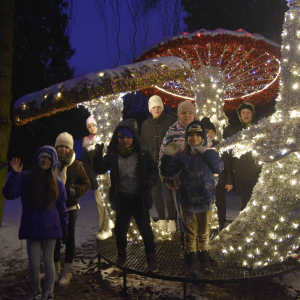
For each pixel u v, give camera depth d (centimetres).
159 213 422
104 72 309
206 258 290
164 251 351
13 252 427
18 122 355
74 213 336
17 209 701
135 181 301
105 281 328
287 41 312
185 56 447
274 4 1063
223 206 408
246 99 611
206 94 447
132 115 1287
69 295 303
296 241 292
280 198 299
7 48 532
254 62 484
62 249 436
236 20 1062
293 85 306
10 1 535
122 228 306
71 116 1513
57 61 1394
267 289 298
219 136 448
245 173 410
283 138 300
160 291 302
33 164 275
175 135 336
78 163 347
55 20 1018
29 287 327
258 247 296
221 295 291
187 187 286
